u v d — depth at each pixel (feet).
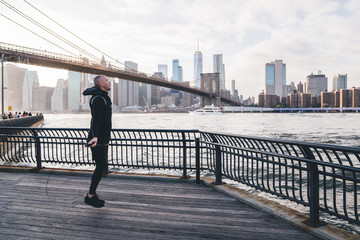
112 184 17.03
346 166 9.34
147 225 11.11
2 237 10.18
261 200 13.33
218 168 16.19
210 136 17.35
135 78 287.28
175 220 11.59
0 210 12.74
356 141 128.57
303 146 10.76
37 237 10.16
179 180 17.58
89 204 12.30
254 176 43.57
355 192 9.22
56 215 12.16
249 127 235.61
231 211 12.57
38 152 20.49
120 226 11.03
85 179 18.19
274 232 10.44
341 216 9.82
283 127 236.22
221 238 10.00
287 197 11.93
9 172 20.27
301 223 10.77
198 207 13.08
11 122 67.97
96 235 10.28
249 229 10.71
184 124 285.23
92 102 11.46
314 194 10.57
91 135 11.98
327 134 166.09
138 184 17.03
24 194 15.06
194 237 10.09
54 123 276.41
